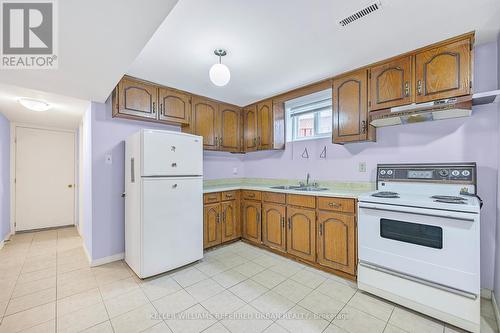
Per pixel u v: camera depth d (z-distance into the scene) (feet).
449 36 6.01
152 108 9.14
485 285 6.23
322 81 9.03
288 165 11.35
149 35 4.72
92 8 3.90
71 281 7.41
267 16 5.17
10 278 7.63
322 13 5.08
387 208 6.05
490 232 6.19
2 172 11.22
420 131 7.38
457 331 5.07
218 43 6.30
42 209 13.94
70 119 12.08
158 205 7.70
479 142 6.41
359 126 7.91
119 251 9.18
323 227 7.98
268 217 10.02
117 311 5.88
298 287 7.02
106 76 6.55
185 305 6.14
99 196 8.73
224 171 12.84
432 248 5.40
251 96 11.02
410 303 5.76
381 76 7.39
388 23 5.47
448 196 6.45
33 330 5.19
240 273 7.97
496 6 4.84
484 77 6.36
